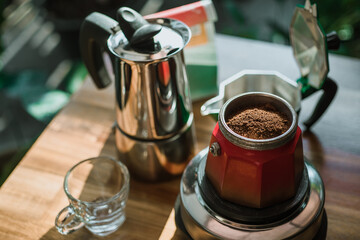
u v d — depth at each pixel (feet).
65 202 2.38
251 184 1.77
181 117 2.25
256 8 5.45
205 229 1.94
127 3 5.06
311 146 2.59
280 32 4.80
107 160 2.33
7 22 6.13
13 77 5.36
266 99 1.90
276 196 1.84
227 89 2.56
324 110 2.53
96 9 5.12
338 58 3.27
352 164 2.47
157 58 1.94
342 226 2.16
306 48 2.46
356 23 4.61
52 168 2.57
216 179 1.90
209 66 2.84
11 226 2.27
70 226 2.12
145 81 2.02
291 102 2.52
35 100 5.07
